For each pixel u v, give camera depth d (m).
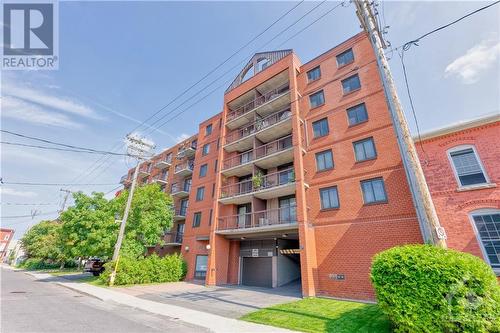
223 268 19.22
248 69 24.34
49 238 38.44
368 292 11.62
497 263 9.05
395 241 11.63
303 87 18.62
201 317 8.71
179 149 33.97
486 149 10.27
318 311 9.04
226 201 20.27
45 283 19.58
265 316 8.61
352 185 13.89
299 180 15.25
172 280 20.88
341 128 15.48
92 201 23.73
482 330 5.00
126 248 20.12
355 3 9.03
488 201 9.68
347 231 13.26
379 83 14.70
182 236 27.27
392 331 6.20
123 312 9.62
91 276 25.78
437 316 5.38
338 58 17.33
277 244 18.44
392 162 12.88
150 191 23.48
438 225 6.55
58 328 7.00
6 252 85.81
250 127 22.69
